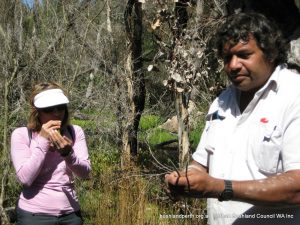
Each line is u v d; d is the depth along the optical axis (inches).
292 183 78.4
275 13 146.9
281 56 88.7
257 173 85.6
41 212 146.6
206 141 95.5
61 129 149.9
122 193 223.0
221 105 94.4
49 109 143.5
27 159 145.3
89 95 309.3
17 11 265.7
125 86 314.3
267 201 78.3
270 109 85.0
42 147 143.4
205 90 225.5
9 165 249.1
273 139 83.4
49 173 147.5
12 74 251.8
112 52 329.1
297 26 142.7
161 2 219.8
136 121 314.3
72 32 309.9
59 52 293.7
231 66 86.2
